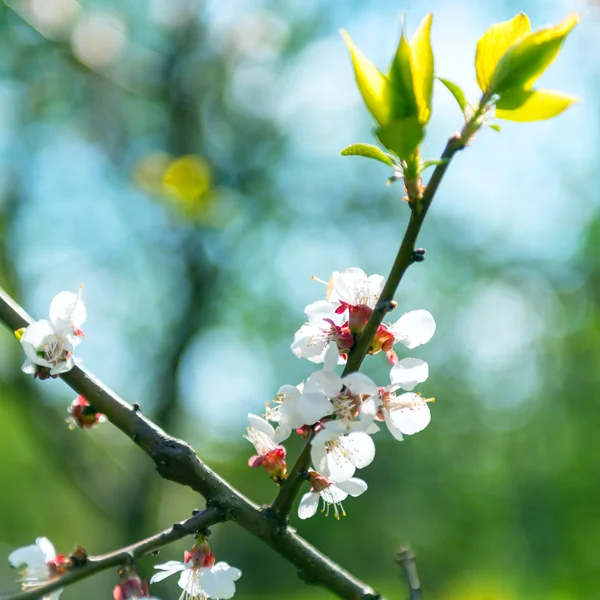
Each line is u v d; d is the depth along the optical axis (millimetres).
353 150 1774
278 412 2174
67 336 2061
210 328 12266
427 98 1735
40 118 11070
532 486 28531
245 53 10828
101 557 1729
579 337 28438
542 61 1697
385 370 15195
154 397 9289
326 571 2000
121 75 9172
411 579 2496
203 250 10328
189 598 1969
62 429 7980
